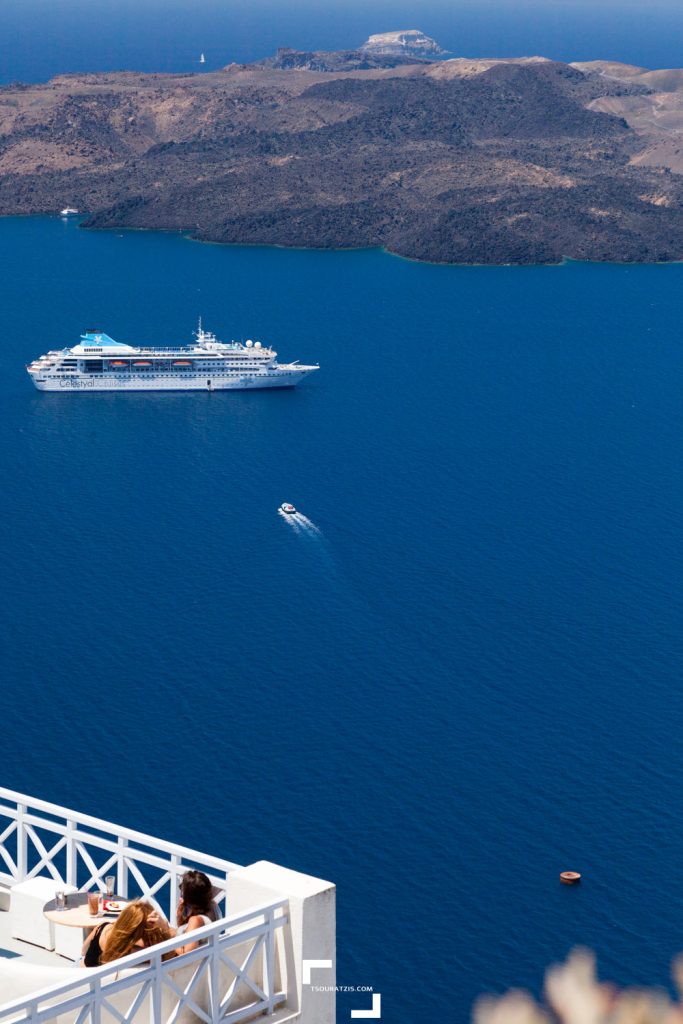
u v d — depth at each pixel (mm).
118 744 132375
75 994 20281
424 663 156125
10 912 26359
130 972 20391
